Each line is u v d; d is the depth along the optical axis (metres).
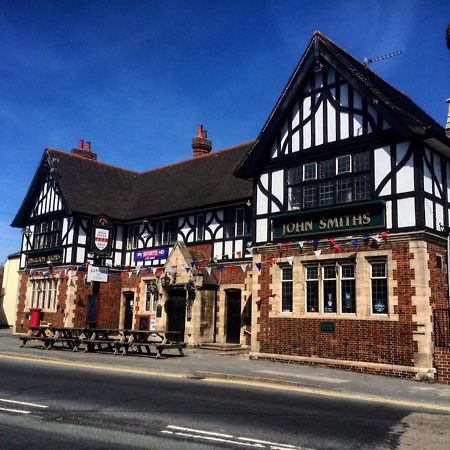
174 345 15.71
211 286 19.86
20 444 5.79
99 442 5.89
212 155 24.62
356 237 13.86
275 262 15.73
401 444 6.09
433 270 12.90
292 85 15.96
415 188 13.01
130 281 24.22
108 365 13.30
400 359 12.52
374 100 13.80
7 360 14.53
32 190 26.95
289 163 16.03
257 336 15.81
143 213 23.80
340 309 14.02
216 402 8.39
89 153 28.34
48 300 25.08
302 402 8.70
